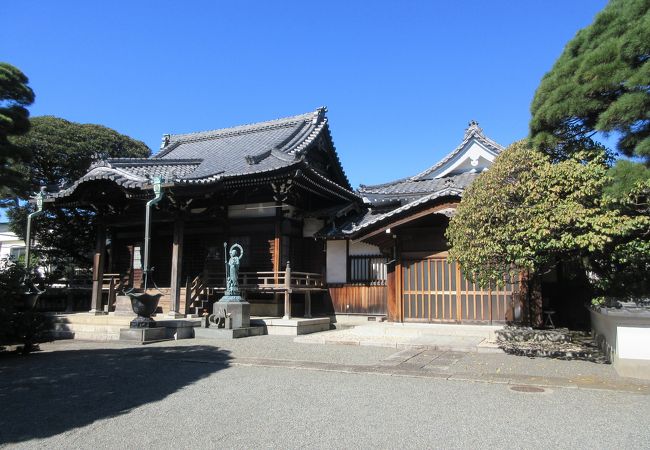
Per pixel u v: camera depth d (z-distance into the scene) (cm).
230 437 520
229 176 1688
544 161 902
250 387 750
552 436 514
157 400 675
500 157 977
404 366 913
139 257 2114
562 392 703
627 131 797
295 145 2094
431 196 1418
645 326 799
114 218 1852
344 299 1819
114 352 1138
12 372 884
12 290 1088
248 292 1805
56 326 1583
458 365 920
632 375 795
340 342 1255
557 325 1512
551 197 844
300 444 496
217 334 1410
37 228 2366
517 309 1431
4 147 1038
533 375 820
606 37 855
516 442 497
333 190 1889
